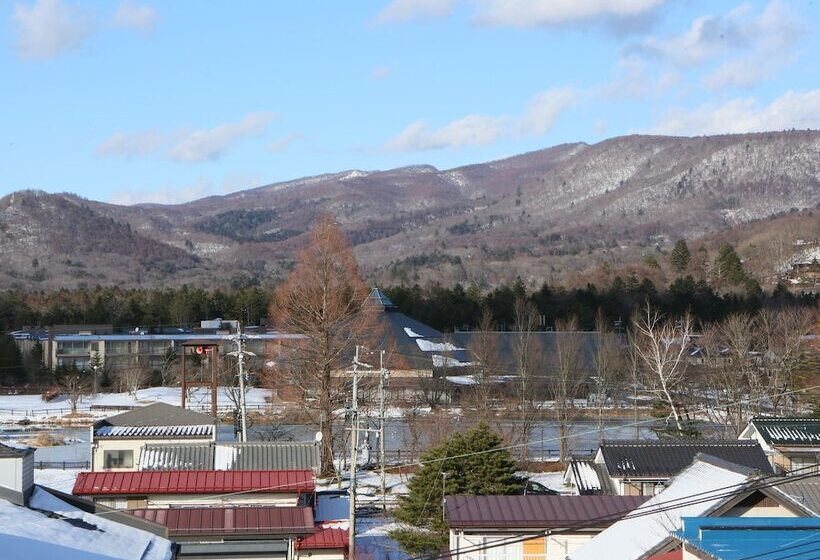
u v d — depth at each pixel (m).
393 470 43.81
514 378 64.75
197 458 34.97
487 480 32.81
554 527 26.09
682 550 19.16
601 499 27.50
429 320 103.50
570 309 99.00
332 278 44.44
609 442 34.22
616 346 71.12
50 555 16.61
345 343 44.50
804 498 26.30
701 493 21.77
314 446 36.03
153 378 86.00
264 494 31.50
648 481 32.62
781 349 59.84
